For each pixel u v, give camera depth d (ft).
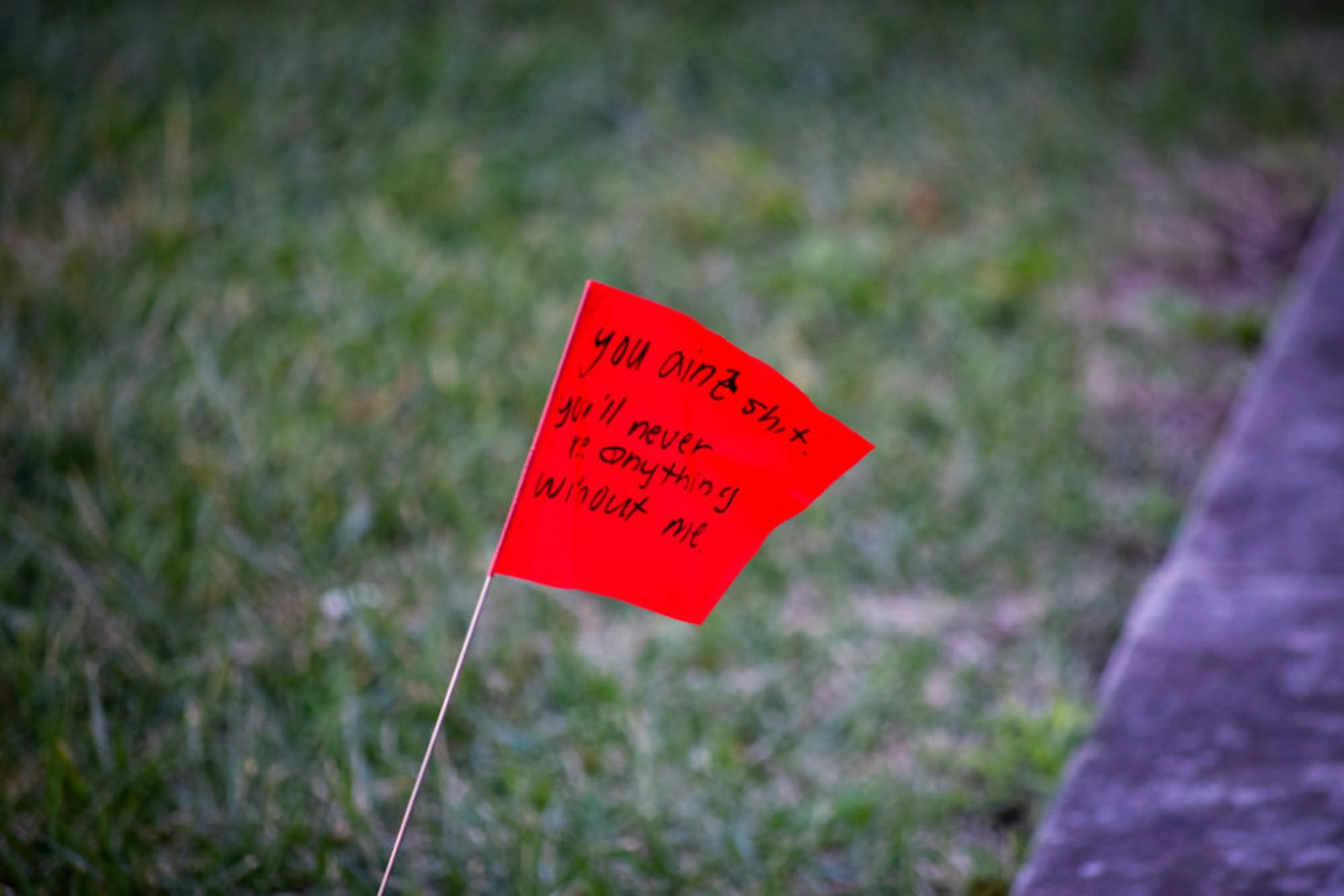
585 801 9.85
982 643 11.97
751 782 10.31
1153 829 8.95
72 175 18.08
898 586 12.78
